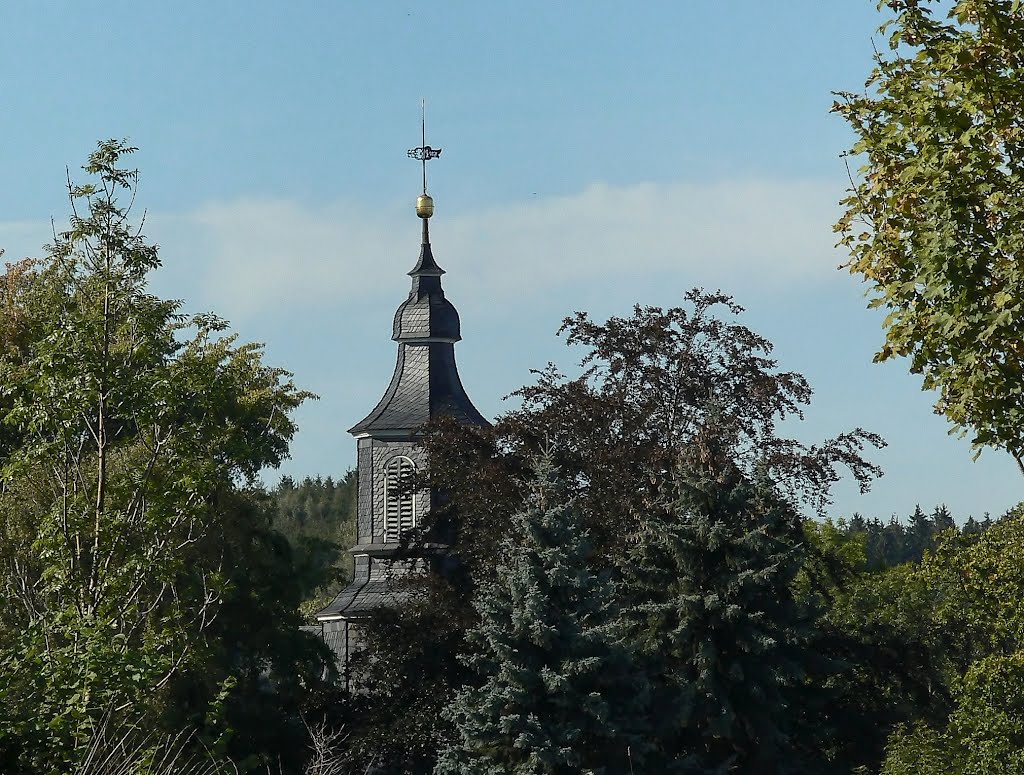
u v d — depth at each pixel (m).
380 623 93.75
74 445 63.69
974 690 86.06
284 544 98.12
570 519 77.06
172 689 79.88
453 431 97.62
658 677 84.50
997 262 36.38
